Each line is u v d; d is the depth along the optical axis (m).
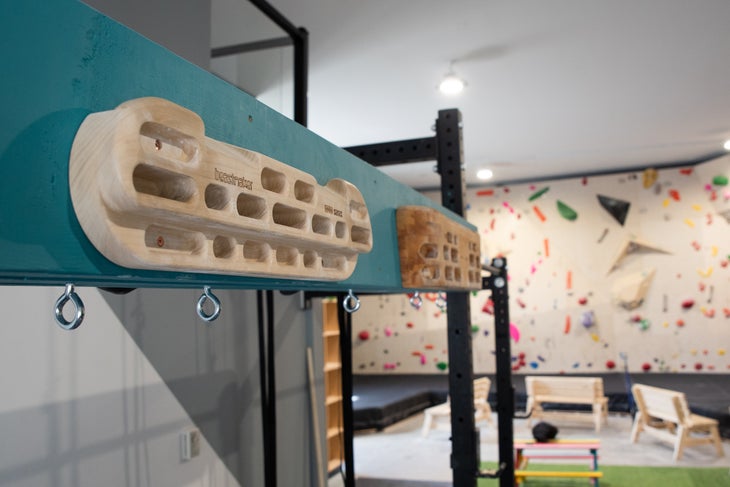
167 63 0.51
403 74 4.59
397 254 1.03
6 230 0.36
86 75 0.43
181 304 2.08
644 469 4.76
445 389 7.32
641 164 7.65
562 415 6.15
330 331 5.63
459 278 1.23
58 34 0.41
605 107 5.44
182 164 0.44
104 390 1.75
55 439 1.59
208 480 2.16
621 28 3.92
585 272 7.95
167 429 1.98
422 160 1.99
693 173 7.53
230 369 2.33
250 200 0.54
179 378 2.05
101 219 0.40
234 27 3.46
